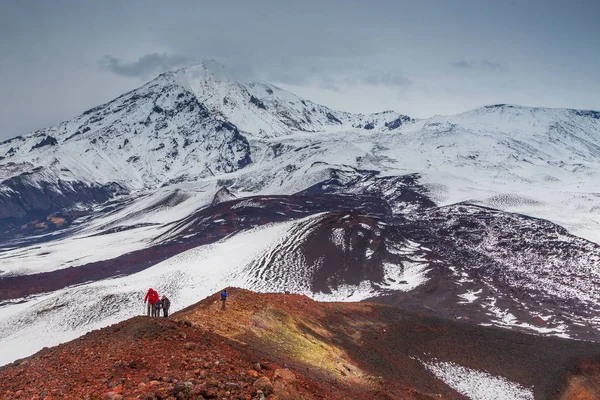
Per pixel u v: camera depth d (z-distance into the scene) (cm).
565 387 4859
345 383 3278
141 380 1873
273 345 3512
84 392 1747
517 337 5991
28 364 2144
